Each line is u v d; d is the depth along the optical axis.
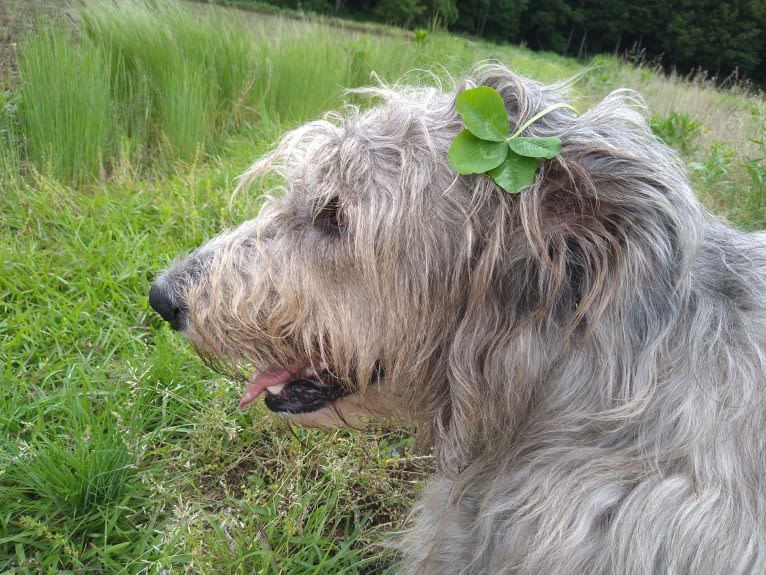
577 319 0.34
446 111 0.40
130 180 0.96
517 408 0.37
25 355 0.63
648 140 0.38
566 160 0.35
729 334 0.35
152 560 0.47
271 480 0.55
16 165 0.96
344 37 1.77
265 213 0.43
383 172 0.39
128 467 0.52
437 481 0.46
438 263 0.38
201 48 1.29
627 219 0.34
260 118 1.27
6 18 1.41
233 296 0.42
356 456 0.55
